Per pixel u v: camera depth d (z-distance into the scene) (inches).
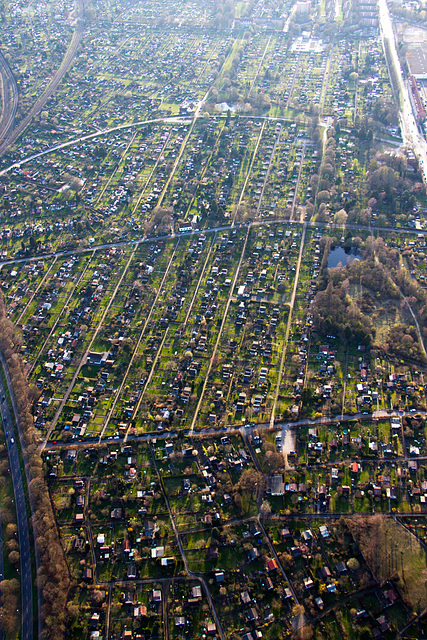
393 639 6259.8
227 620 6525.6
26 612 6747.1
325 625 6422.2
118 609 6658.5
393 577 6683.1
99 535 7303.2
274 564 6855.3
